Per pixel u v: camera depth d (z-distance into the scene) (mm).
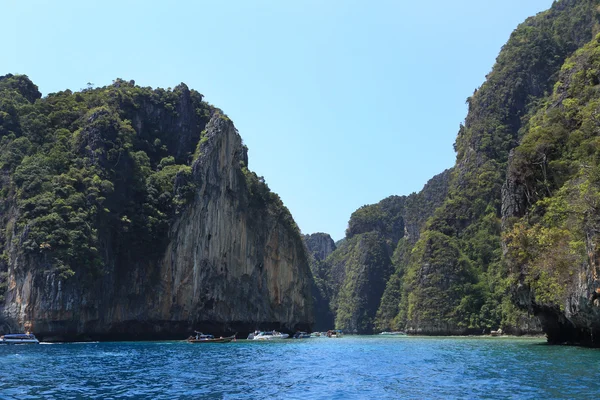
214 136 123062
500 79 195375
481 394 30891
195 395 32250
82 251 88125
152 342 94375
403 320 198375
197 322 116000
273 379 39344
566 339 72125
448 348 78125
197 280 114188
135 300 103875
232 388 34938
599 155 61750
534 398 28891
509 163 76812
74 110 112875
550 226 63375
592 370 39188
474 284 158875
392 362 52969
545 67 187250
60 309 84250
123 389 34406
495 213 171625
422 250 176625
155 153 123375
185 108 133375
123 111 119500
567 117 76562
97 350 69125
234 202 129125
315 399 30734
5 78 118875
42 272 84500
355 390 33781
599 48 82250
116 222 101062
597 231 50469
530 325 129875
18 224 88250
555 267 58531
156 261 107188
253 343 96938
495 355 58406
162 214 108062
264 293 141250
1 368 45938
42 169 95250
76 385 36031
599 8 184875
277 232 149875
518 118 186250
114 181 103562
